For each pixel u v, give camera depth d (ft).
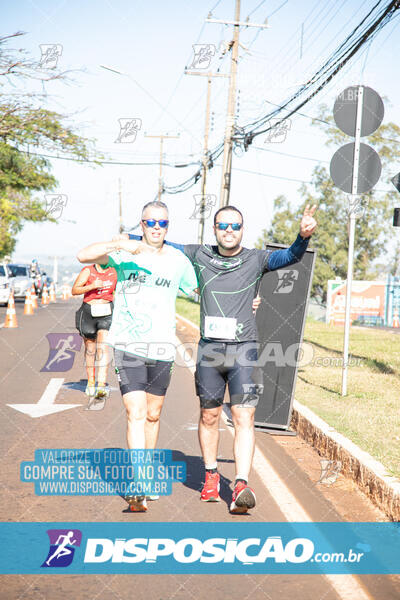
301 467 19.40
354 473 17.90
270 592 11.79
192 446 21.43
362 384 32.14
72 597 11.43
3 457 19.62
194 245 16.06
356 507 16.12
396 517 15.11
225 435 23.09
